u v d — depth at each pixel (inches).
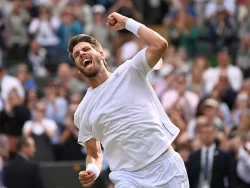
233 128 1353.3
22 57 1937.7
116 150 762.8
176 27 1990.7
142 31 751.7
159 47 743.7
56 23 1939.0
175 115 1440.7
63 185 1389.0
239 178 1200.8
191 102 1537.9
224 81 1663.4
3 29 1955.0
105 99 758.5
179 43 1974.7
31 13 1995.6
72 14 1951.3
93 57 756.6
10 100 1524.4
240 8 2011.6
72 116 1455.5
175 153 767.1
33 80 1845.5
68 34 1920.5
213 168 1180.5
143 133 750.5
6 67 1919.3
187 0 2048.5
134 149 754.2
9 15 1945.1
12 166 1244.5
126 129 752.3
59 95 1579.7
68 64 1846.7
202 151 1189.1
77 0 2016.5
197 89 1663.4
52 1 1995.6
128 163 760.3
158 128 754.2
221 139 1268.5
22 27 1946.4
